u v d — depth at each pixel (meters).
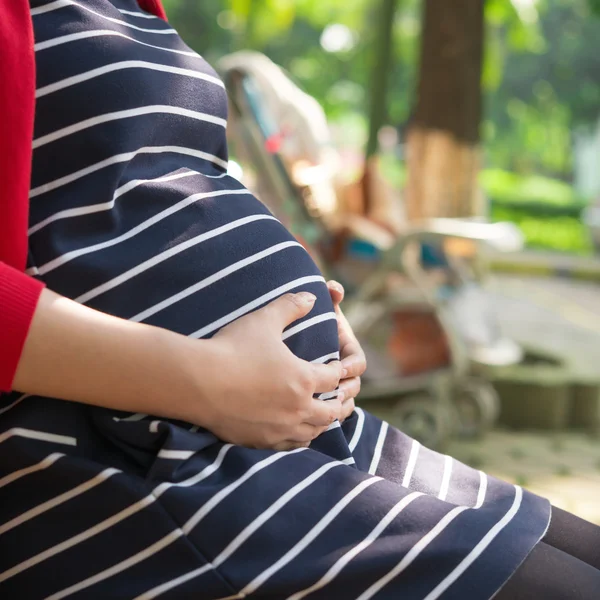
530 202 22.30
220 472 1.12
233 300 1.21
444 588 1.08
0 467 1.12
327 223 4.69
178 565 1.08
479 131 6.55
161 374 1.07
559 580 1.11
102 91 1.19
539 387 5.42
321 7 17.66
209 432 1.16
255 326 1.17
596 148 32.84
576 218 22.16
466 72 6.44
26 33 1.13
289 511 1.10
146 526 1.08
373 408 5.48
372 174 5.02
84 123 1.18
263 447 1.17
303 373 1.16
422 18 6.49
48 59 1.17
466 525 1.11
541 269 14.48
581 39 27.64
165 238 1.20
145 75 1.24
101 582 1.10
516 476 4.47
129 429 1.11
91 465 1.09
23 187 1.11
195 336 1.18
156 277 1.18
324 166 4.80
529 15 6.96
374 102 8.09
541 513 1.21
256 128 4.61
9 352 1.04
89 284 1.14
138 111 1.22
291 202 4.63
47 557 1.12
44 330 1.04
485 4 6.42
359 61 19.34
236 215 1.28
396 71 22.41
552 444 5.15
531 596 1.09
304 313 1.24
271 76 4.77
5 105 1.10
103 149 1.18
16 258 1.11
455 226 4.30
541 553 1.14
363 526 1.10
